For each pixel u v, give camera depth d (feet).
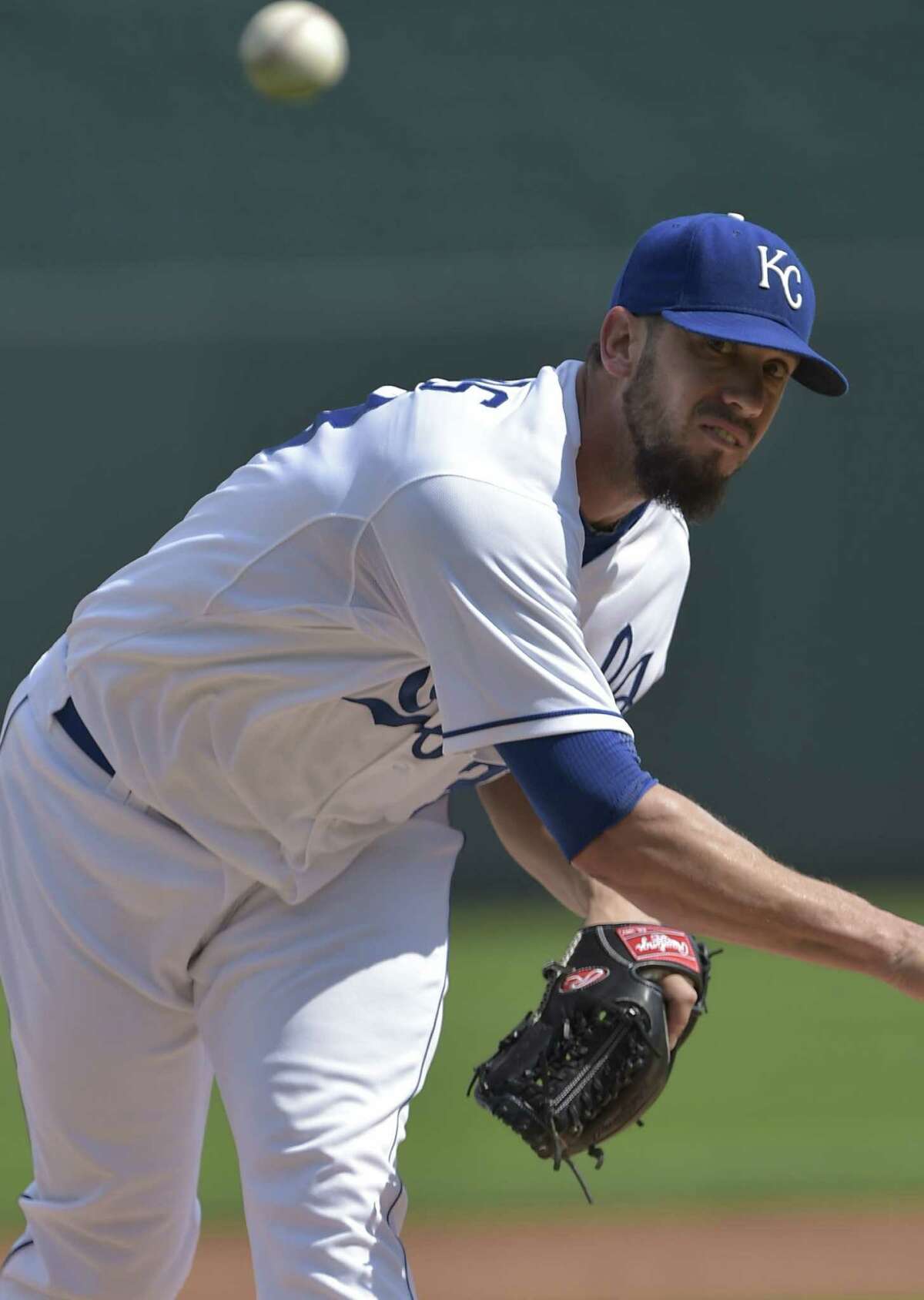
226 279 124.06
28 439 120.88
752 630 119.03
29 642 119.96
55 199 126.93
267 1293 28.43
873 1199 58.08
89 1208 32.53
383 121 128.47
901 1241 53.62
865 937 25.99
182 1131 32.86
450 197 127.95
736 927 26.35
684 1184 60.23
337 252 126.52
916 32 129.08
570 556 26.89
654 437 27.58
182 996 31.89
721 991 95.14
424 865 32.35
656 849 26.11
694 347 27.32
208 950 31.35
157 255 125.90
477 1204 58.59
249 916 31.17
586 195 128.26
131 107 128.36
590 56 129.49
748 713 118.83
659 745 118.73
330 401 123.03
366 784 30.89
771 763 118.93
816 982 97.40
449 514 26.58
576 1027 30.86
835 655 119.34
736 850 26.20
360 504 28.04
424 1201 59.06
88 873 31.86
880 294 121.80
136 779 31.32
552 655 26.32
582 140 128.88
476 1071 31.50
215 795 30.91
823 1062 78.43
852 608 119.44
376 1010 30.01
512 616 26.32
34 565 120.16
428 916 31.63
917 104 128.57
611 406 28.22
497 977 91.20
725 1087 74.28
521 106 129.08
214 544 30.12
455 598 26.50
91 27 128.98
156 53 128.77
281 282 124.26
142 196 126.82
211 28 128.88
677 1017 31.50
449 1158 64.44
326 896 31.12
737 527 118.93
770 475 119.24
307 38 53.06
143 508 121.08
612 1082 30.63
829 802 119.03
